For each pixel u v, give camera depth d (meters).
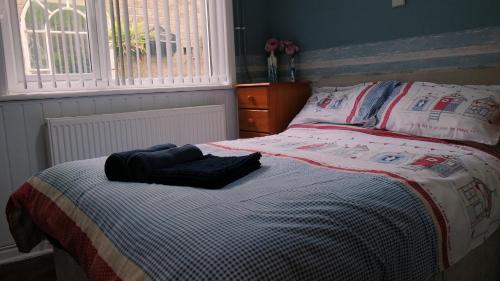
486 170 1.59
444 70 2.38
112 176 1.41
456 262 1.33
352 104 2.49
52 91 2.45
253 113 3.02
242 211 1.02
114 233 1.06
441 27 2.37
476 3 2.21
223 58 3.21
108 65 2.64
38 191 1.59
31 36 2.36
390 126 2.16
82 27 2.53
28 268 2.23
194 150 1.62
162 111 2.74
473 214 1.39
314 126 2.54
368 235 1.00
